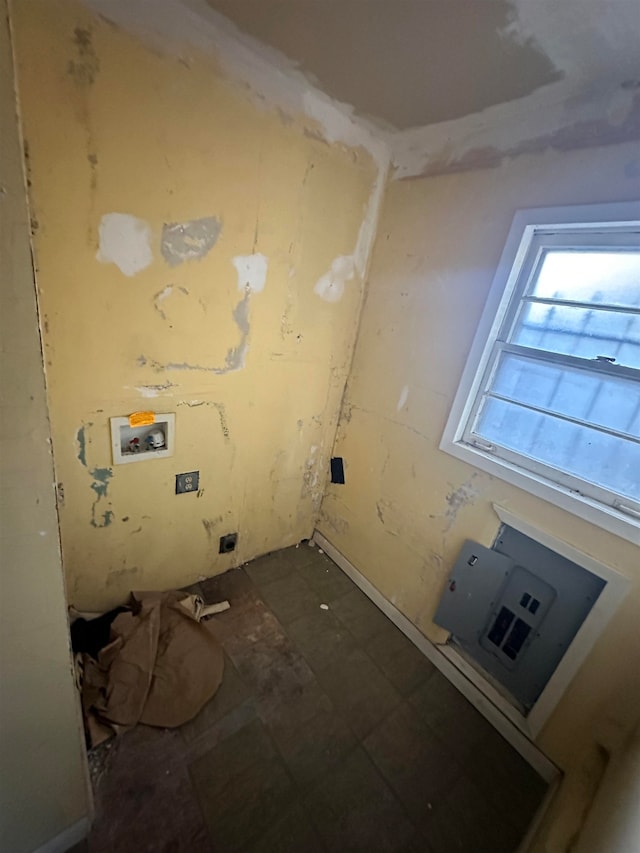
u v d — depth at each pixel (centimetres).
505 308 139
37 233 101
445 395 158
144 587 171
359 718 144
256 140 125
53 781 88
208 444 163
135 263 118
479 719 151
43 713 79
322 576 212
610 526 115
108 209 108
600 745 115
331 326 180
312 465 214
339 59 111
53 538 67
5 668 70
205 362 146
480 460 147
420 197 155
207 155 118
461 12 87
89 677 134
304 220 149
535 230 127
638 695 111
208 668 149
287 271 153
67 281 109
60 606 73
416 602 180
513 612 147
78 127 97
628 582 112
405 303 168
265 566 213
